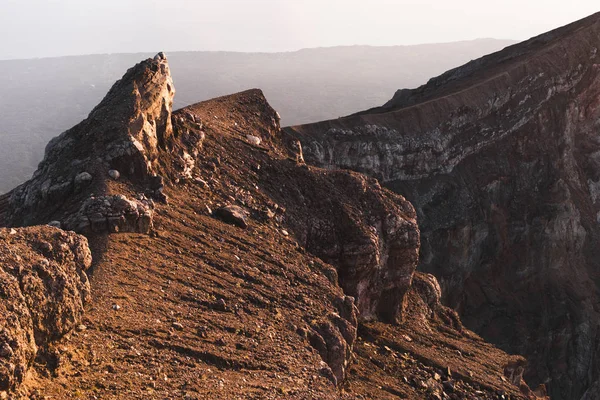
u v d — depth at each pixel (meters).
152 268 32.94
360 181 50.06
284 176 48.50
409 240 49.44
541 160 110.06
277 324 34.03
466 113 106.31
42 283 23.88
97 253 31.86
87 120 41.06
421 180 100.88
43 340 23.36
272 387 28.09
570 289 100.50
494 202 104.56
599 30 122.75
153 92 42.44
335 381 31.53
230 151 48.09
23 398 20.73
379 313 49.41
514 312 95.31
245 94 57.91
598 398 85.31
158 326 28.83
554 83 114.62
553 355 93.19
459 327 56.38
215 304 32.81
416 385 41.91
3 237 24.77
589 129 118.88
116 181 36.91
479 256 100.81
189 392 25.03
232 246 38.75
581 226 107.44
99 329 26.55
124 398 23.25
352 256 45.69
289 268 39.66
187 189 41.94
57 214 35.00
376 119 100.81
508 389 45.84
